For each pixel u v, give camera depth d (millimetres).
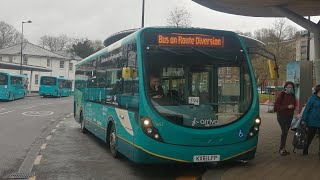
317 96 10016
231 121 8406
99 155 11070
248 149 8516
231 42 8836
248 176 8008
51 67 84375
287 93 10422
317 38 16422
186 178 8359
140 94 8250
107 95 11453
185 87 8398
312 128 10164
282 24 52781
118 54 10273
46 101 46062
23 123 20156
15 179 8141
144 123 8086
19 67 60469
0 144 12844
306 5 16531
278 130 16906
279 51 51531
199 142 8141
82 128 16391
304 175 8070
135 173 8844
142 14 25781
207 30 8742
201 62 8570
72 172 8875
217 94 8469
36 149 12016
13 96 46062
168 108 8156
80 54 105062
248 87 8734
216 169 8836
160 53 8484
